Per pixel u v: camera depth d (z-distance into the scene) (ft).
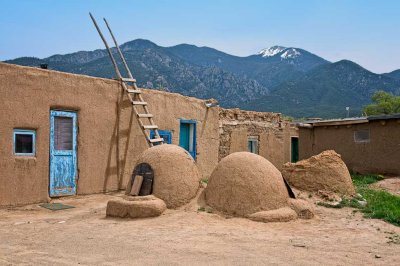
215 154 49.70
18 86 29.73
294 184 33.40
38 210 28.71
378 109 156.15
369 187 44.14
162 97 41.98
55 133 32.50
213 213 25.09
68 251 17.60
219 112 50.98
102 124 35.76
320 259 16.88
